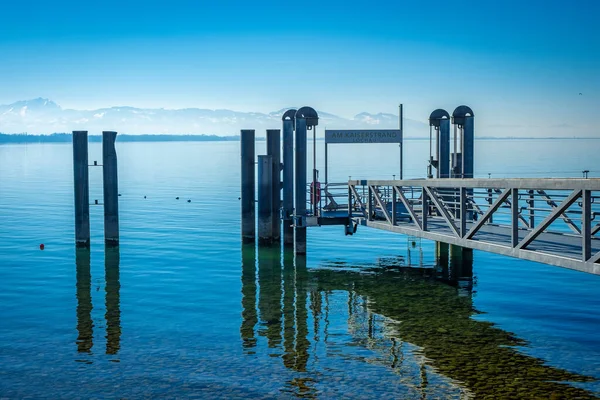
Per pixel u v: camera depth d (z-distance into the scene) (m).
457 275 20.47
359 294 18.23
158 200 44.62
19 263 22.22
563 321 15.42
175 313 16.31
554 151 170.12
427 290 18.67
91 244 25.95
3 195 47.81
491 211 13.96
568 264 11.61
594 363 12.57
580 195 11.46
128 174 78.94
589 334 14.40
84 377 12.00
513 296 17.86
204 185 59.53
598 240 14.45
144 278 20.14
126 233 28.84
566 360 12.77
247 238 24.98
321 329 14.99
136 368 12.45
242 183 24.95
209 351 13.43
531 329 14.83
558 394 11.10
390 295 18.12
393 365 12.59
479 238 15.16
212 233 28.89
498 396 11.05
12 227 30.56
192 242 26.39
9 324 15.30
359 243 26.44
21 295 18.05
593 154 140.38
